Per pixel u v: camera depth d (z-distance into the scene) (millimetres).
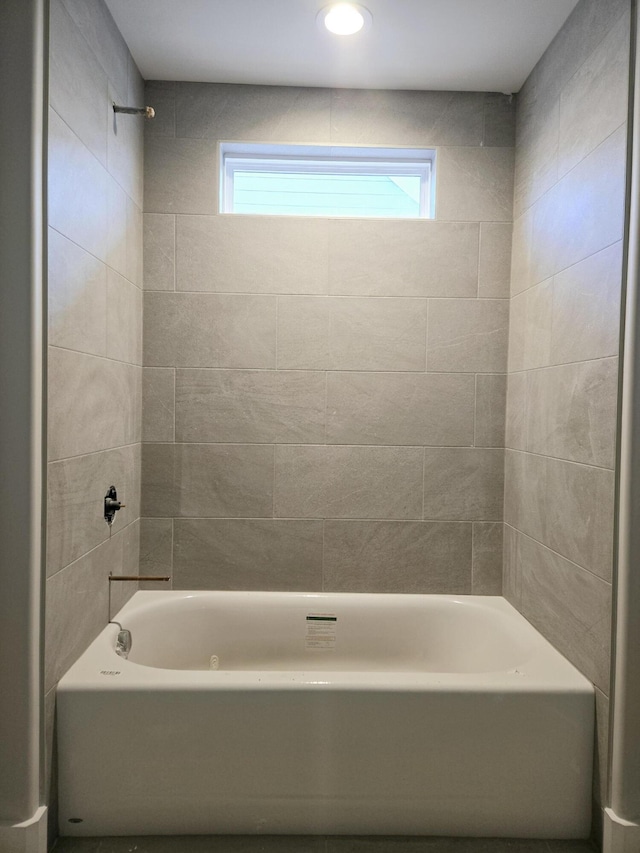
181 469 2344
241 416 2346
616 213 1530
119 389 2041
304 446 2359
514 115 2346
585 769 1614
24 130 1401
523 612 2160
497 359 2371
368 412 2361
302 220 2334
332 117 2328
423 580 2393
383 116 2334
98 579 1862
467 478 2383
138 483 2309
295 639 2287
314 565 2375
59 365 1528
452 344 2367
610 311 1552
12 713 1438
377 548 2381
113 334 1968
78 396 1664
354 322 2350
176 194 2309
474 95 2342
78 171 1640
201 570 2365
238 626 2275
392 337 2357
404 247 2350
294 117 2320
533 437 2086
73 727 1566
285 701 1584
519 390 2240
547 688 1604
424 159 2422
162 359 2326
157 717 1577
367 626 2287
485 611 2227
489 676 1651
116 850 1542
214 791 1595
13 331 1415
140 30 1979
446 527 2385
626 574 1491
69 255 1584
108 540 1956
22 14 1394
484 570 2398
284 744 1589
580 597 1704
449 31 1957
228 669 2258
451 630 2270
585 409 1686
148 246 2312
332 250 2342
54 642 1537
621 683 1504
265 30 1968
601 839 1560
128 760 1581
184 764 1588
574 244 1781
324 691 1584
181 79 2289
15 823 1436
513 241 2342
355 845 1579
